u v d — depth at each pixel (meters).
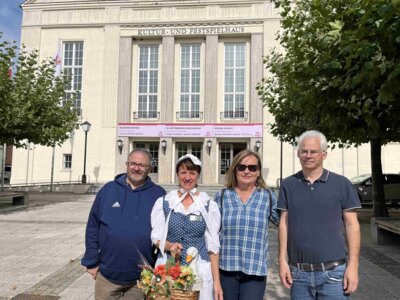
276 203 3.60
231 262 3.48
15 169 31.89
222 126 30.62
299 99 10.09
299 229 3.23
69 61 32.81
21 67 17.78
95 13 32.56
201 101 31.59
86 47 32.56
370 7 5.23
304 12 9.84
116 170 31.34
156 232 3.39
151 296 3.05
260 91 14.99
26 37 33.06
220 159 31.28
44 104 17.44
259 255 3.47
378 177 12.84
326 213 3.18
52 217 14.59
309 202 3.22
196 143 31.56
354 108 7.35
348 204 3.17
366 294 5.68
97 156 31.58
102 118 31.83
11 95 15.17
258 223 3.49
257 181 3.72
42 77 18.20
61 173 31.62
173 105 31.69
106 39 32.25
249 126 30.23
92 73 32.31
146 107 32.16
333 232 3.17
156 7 31.81
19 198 18.27
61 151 31.80
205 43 31.66
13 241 9.99
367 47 5.24
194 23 31.34
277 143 29.72
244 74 31.28
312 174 3.30
